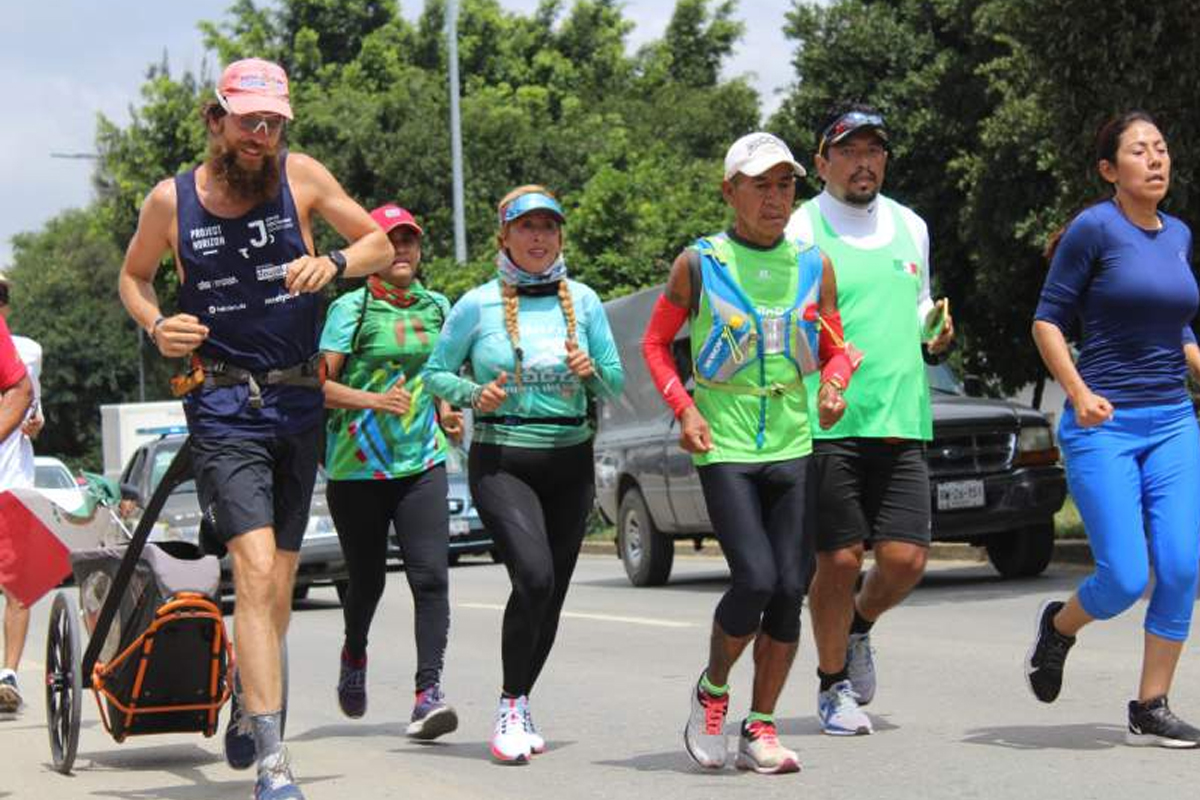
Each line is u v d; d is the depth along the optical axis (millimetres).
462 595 24000
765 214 8969
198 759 10328
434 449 11062
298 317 8250
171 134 64812
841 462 9773
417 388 11047
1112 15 20906
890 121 36562
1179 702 10836
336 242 49812
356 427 10930
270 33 70375
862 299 9812
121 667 8953
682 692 12836
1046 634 9734
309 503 8500
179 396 8375
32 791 9234
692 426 8883
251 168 8062
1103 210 9320
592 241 41250
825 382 9125
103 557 9289
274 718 7918
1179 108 20844
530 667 10234
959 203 36438
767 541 8852
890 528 9914
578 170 55906
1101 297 9234
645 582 24625
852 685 10680
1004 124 30516
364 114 56000
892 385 9781
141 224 8258
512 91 73062
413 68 60938
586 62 77500
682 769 9422
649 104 73000
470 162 55156
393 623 20125
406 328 11023
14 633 12555
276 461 8328
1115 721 10422
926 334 10047
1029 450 20438
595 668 14430
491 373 9773
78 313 96250
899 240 10039
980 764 9125
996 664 13375
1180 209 21047
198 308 8180
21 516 10250
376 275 11070
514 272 9836
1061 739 9836
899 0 38250
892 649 14586
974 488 20031
